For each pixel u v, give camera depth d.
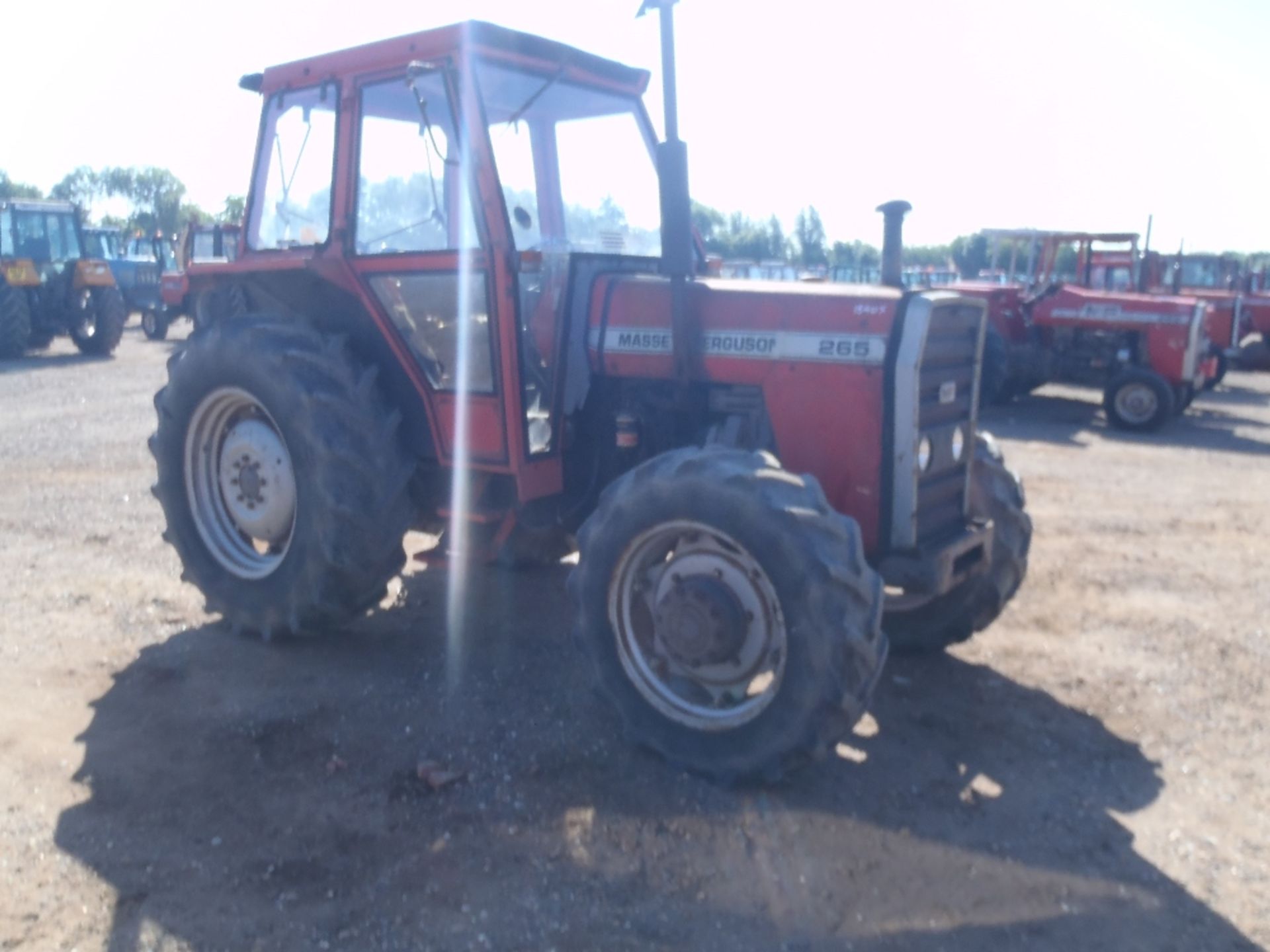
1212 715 4.16
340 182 4.47
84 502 7.04
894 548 3.80
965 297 3.96
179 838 3.12
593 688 3.75
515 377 4.16
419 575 5.67
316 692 4.15
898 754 3.78
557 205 4.62
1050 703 4.25
